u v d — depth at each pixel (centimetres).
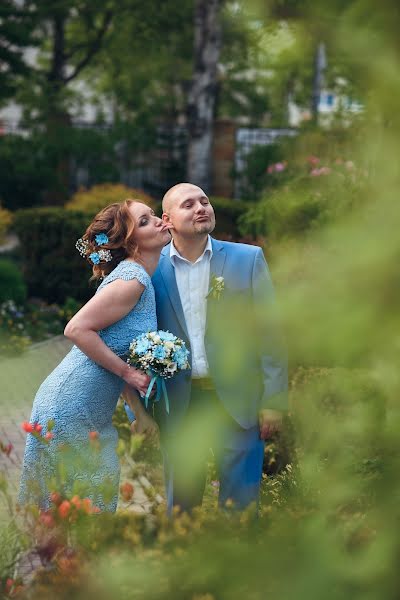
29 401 135
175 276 323
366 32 77
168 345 298
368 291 78
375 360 83
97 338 305
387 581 91
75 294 1095
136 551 174
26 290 1083
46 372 143
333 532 100
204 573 106
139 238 315
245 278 314
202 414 103
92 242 321
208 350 286
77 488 242
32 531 237
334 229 80
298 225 94
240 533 114
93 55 2241
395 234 78
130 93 2077
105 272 328
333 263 79
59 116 1809
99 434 316
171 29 2123
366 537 96
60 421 308
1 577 234
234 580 103
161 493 371
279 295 81
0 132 1859
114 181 1759
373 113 83
